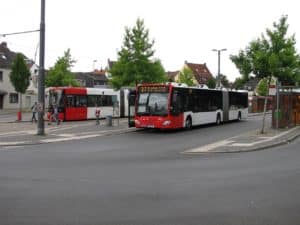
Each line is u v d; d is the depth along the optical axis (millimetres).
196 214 7809
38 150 18406
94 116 42000
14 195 9281
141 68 47375
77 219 7434
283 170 12984
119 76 47875
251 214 7820
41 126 24844
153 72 47562
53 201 8750
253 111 64688
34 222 7238
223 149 18531
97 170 12898
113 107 42781
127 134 26641
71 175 11938
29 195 9289
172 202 8734
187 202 8742
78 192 9625
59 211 7953
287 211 8039
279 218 7555
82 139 23516
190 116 29906
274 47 27406
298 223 7258
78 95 40312
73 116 39594
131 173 12344
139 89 27875
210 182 10938
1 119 42000
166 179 11359
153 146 20156
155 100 27312
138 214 7793
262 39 27719
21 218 7477
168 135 25938
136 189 10000
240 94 41031
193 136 25234
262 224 7188
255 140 21969
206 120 32688
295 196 9320
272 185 10570
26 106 77125
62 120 38719
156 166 13805
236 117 39688
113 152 17781
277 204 8586
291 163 14555
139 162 14781
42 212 7879
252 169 13188
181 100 28438
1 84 71438
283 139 22359
